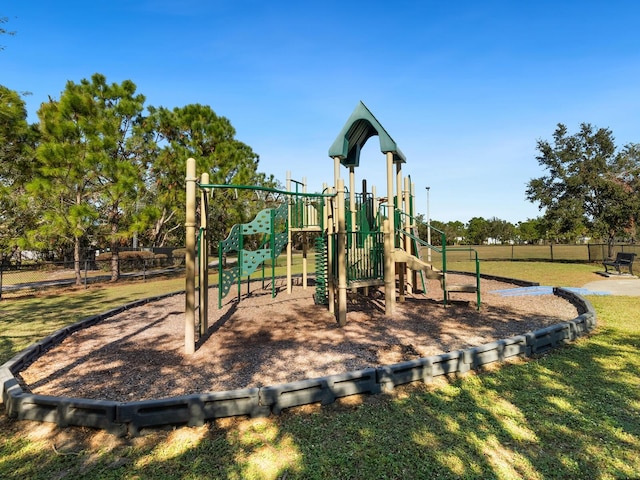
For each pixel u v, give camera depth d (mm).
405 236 8289
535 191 17953
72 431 2639
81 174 12398
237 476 2072
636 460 2107
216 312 7383
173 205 16781
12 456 2350
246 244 27688
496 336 4785
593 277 11312
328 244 7145
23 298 10336
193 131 16984
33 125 13719
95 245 21344
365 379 3105
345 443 2363
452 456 2184
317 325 5859
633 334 4754
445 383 3291
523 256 25312
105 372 3812
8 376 3385
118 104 14797
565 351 4113
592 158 16391
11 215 14344
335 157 6645
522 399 2914
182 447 2389
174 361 4129
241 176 18266
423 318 6062
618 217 15594
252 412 2740
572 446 2262
